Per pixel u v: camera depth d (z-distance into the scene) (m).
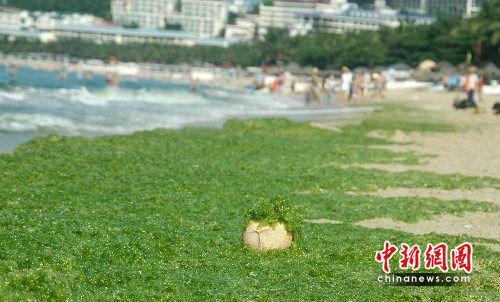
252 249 19.59
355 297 16.22
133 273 16.67
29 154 31.45
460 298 16.48
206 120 62.25
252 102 88.88
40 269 15.23
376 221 25.36
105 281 15.93
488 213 27.44
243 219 23.97
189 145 39.25
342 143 46.81
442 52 159.62
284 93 118.44
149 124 55.78
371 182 32.66
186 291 15.87
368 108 80.19
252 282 16.92
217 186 29.06
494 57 149.75
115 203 24.58
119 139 38.62
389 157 41.06
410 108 77.25
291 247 19.73
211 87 151.62
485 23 151.00
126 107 68.25
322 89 107.75
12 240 17.47
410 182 33.38
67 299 14.47
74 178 27.78
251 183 30.55
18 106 60.38
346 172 34.75
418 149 45.53
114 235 19.45
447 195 30.91
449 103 87.75
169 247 18.98
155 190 27.31
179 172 31.16
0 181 26.03
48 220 20.30
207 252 19.33
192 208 25.02
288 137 48.19
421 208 27.58
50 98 69.88
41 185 26.11
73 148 34.12
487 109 75.88
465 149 46.59
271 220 19.59
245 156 37.75
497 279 18.20
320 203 27.48
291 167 35.19
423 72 144.75
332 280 17.50
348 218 25.39
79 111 60.72
